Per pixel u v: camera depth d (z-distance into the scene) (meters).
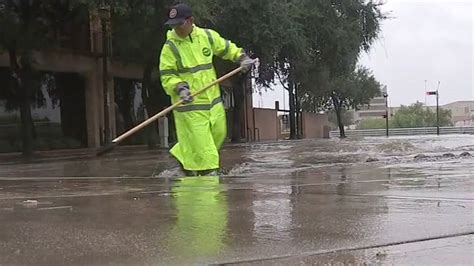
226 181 6.73
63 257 2.97
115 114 25.22
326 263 2.82
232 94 32.28
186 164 7.65
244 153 13.58
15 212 4.47
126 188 6.27
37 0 17.56
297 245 3.19
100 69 24.25
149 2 17.27
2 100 20.77
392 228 3.61
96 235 3.50
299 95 40.62
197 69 7.36
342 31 28.06
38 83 21.80
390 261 2.83
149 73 22.44
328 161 10.06
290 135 40.12
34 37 18.17
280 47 23.50
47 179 7.97
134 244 3.24
